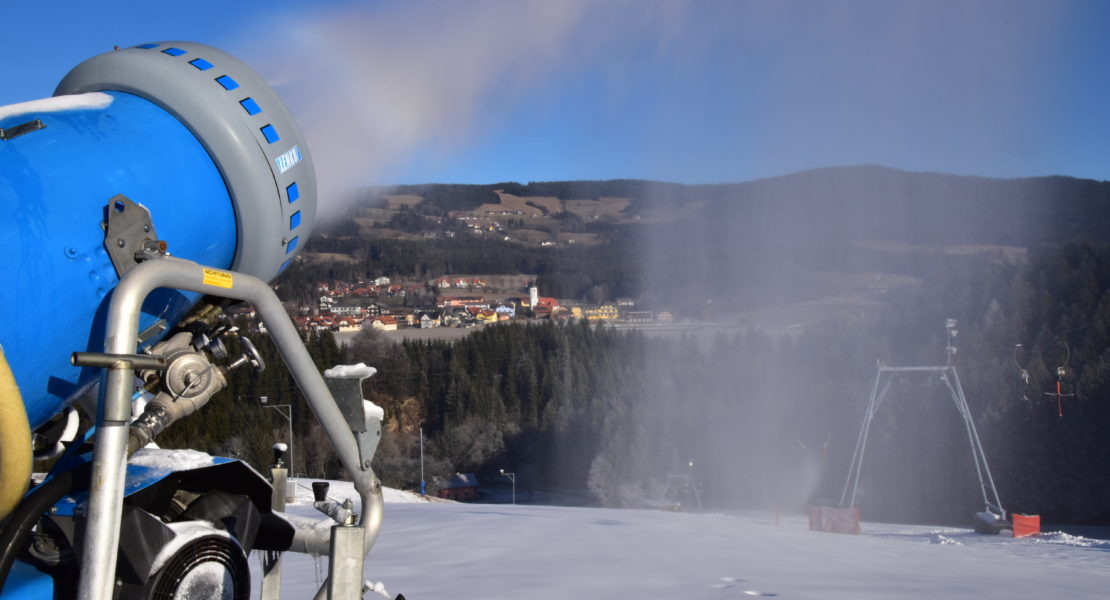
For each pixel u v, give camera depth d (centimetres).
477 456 8406
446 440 8456
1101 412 6631
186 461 180
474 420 8600
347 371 182
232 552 186
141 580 168
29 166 183
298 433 5247
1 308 169
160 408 184
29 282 174
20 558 174
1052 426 6775
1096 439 6600
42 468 210
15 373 174
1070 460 6656
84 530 154
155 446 204
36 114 196
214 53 233
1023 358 7606
